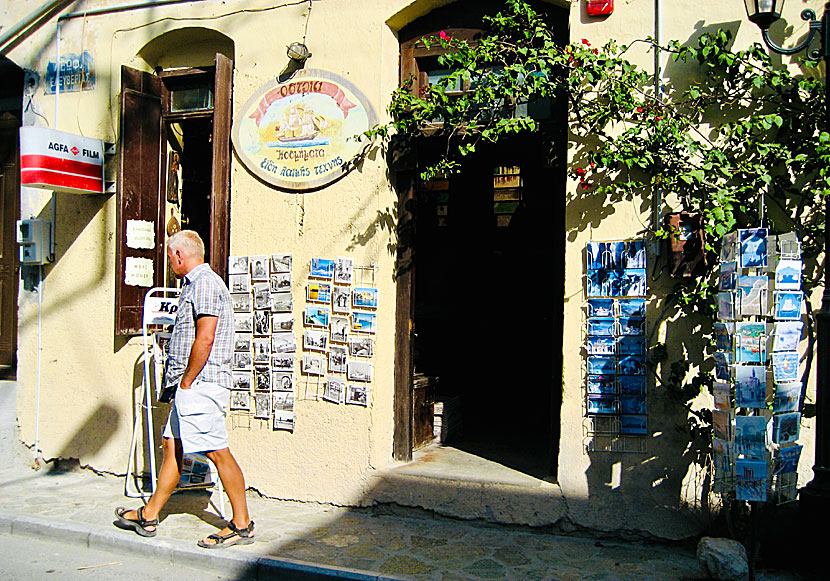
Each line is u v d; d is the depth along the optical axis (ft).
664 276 16.06
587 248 16.57
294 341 18.99
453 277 26.86
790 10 15.56
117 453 20.67
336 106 18.79
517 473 18.02
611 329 16.38
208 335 15.16
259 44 19.61
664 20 16.24
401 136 18.40
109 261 21.07
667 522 15.92
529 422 26.03
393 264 18.84
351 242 18.62
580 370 16.65
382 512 18.06
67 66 21.97
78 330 21.27
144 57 21.59
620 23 16.56
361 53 18.67
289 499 18.88
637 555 15.44
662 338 16.07
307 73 19.07
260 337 19.31
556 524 16.66
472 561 14.96
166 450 16.05
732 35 15.81
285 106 19.25
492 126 17.51
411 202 18.90
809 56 15.20
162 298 19.60
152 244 20.98
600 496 16.38
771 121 14.92
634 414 16.19
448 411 22.48
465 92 18.42
